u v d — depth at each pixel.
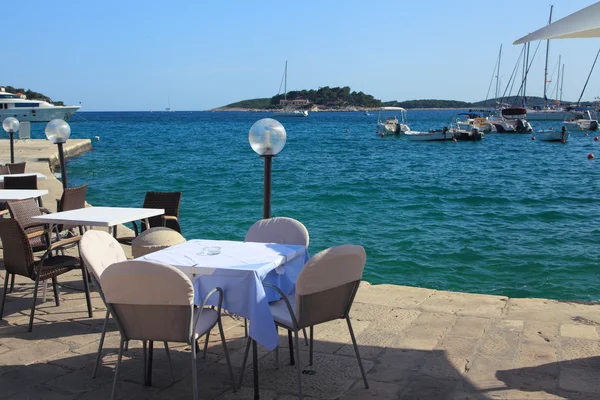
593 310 5.17
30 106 73.81
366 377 3.85
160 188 18.84
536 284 8.60
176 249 4.18
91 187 19.02
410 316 5.08
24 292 5.81
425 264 9.62
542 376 3.80
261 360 4.17
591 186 21.48
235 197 16.94
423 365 4.02
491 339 4.48
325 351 4.32
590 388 3.61
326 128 84.50
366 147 44.16
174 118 151.12
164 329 3.30
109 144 43.38
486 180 23.38
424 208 15.80
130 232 8.40
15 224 4.75
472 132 51.22
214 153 34.84
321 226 12.86
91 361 4.14
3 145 30.44
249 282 3.53
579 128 66.44
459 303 5.46
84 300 5.55
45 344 4.45
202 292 3.67
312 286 3.42
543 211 15.52
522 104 90.69
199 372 3.97
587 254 10.28
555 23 3.92
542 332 4.61
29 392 3.65
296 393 3.63
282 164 29.03
